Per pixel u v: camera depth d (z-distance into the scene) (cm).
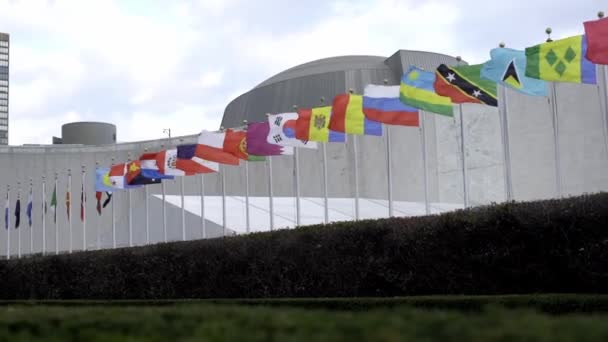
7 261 3450
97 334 703
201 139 3294
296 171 3080
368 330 599
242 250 2494
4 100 17288
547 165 3425
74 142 6981
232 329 662
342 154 4906
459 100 2398
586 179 3241
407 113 2586
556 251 1758
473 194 3941
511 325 579
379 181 4669
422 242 1988
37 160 5875
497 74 2309
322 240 2245
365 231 2139
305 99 5634
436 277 1977
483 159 3912
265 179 5281
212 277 2611
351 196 4809
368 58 6222
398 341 548
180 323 729
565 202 1752
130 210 4081
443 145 4156
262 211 3925
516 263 1827
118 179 3875
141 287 2875
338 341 567
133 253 2925
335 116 2733
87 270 3089
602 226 1677
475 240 1892
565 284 1773
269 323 677
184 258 2725
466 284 1919
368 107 2616
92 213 5731
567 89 3344
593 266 1695
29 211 4641
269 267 2405
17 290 3366
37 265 3291
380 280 2116
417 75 2508
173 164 3538
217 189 5425
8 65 17438
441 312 697
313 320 677
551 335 535
